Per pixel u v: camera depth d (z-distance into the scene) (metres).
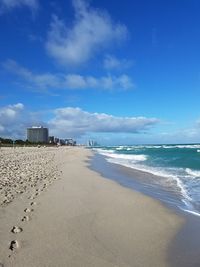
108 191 16.59
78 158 54.88
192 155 61.53
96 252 7.62
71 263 6.90
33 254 7.24
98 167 35.66
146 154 70.50
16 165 29.23
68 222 10.01
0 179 17.66
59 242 8.12
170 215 11.90
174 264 7.23
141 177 25.25
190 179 23.69
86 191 16.17
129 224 10.30
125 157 60.22
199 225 10.56
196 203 14.60
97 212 11.59
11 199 12.66
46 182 18.52
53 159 46.66
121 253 7.69
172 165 38.62
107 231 9.38
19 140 152.75
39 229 9.07
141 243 8.52
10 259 6.88
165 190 18.55
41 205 12.06
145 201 14.23
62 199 13.55
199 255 7.77
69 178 21.73
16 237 8.27
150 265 7.11
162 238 9.05
